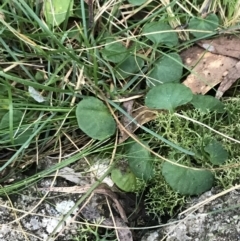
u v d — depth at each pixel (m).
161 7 0.20
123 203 0.18
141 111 0.19
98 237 0.17
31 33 0.19
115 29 0.20
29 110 0.18
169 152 0.18
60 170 0.18
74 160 0.18
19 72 0.19
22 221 0.17
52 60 0.19
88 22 0.20
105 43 0.19
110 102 0.18
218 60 0.19
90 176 0.18
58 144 0.19
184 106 0.19
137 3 0.20
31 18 0.19
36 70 0.19
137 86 0.19
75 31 0.19
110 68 0.19
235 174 0.17
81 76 0.19
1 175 0.18
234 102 0.19
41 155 0.19
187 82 0.19
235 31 0.19
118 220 0.18
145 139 0.18
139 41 0.19
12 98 0.18
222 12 0.20
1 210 0.17
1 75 0.17
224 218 0.16
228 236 0.16
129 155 0.18
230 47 0.19
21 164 0.18
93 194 0.18
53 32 0.19
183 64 0.19
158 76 0.19
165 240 0.16
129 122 0.18
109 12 0.20
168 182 0.17
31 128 0.18
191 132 0.18
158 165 0.18
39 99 0.19
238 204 0.16
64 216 0.17
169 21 0.20
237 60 0.19
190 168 0.17
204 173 0.17
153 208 0.18
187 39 0.20
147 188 0.18
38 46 0.18
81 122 0.18
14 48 0.19
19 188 0.18
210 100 0.18
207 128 0.18
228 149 0.18
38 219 0.17
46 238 0.17
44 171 0.18
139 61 0.19
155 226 0.17
